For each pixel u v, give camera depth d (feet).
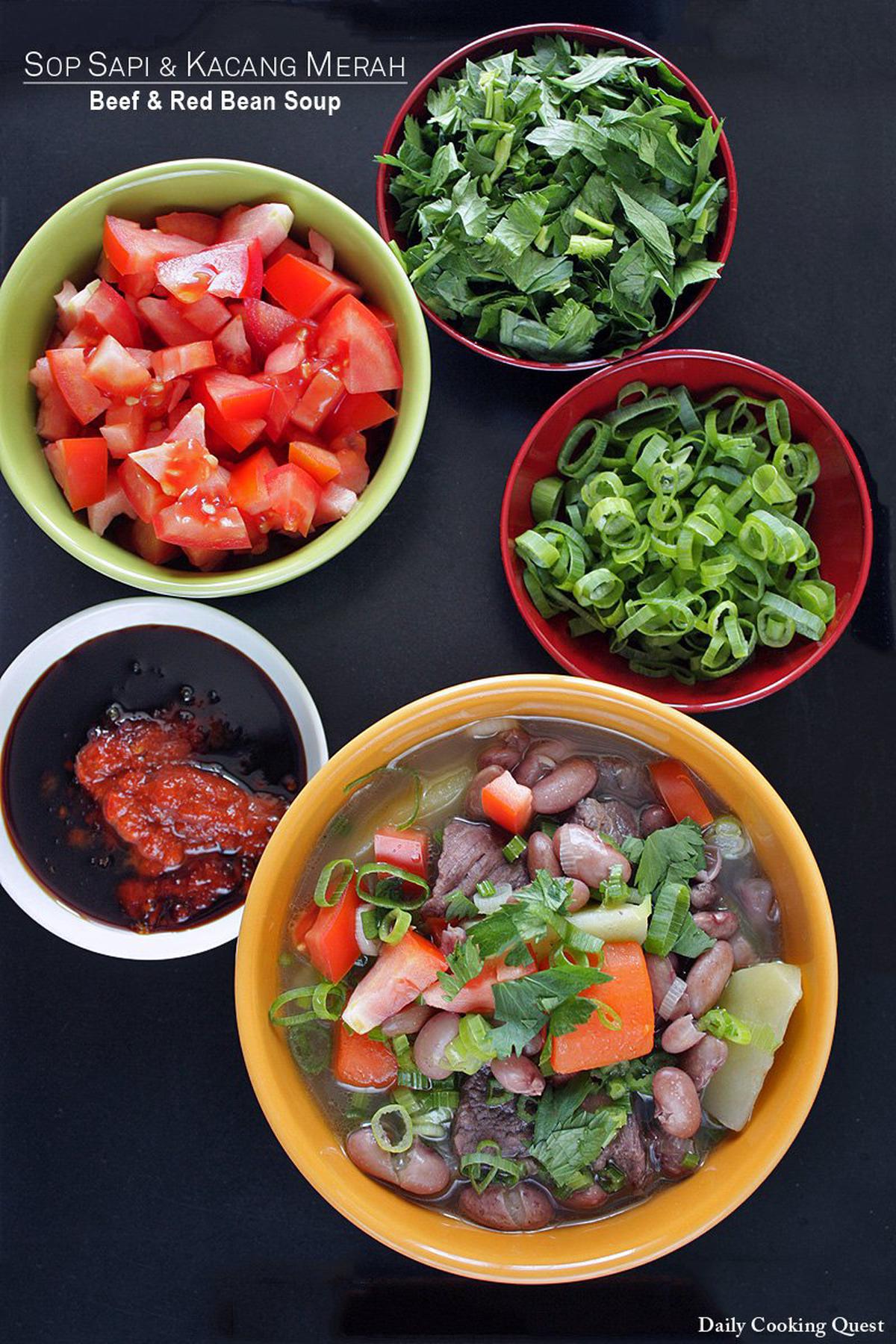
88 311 1.54
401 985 1.42
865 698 1.72
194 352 1.52
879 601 1.72
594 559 1.64
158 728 1.64
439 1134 1.49
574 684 1.45
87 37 1.71
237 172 1.54
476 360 1.72
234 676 1.64
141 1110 1.70
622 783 1.53
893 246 1.72
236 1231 1.69
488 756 1.51
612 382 1.60
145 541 1.60
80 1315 1.69
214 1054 1.70
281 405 1.56
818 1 1.72
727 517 1.61
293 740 1.64
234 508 1.53
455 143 1.60
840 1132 1.70
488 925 1.40
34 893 1.63
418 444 1.69
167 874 1.63
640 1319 1.69
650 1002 1.42
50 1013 1.70
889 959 1.71
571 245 1.54
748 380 1.61
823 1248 1.69
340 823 1.51
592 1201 1.48
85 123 1.71
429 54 1.72
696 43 1.72
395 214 1.63
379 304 1.60
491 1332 1.69
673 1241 1.44
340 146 1.72
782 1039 1.46
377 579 1.72
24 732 1.63
